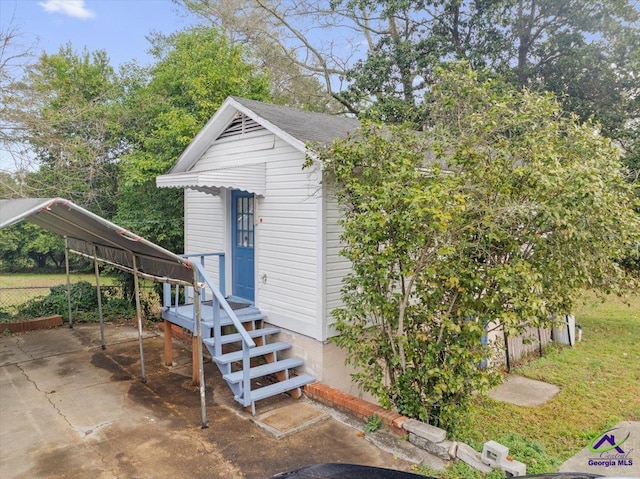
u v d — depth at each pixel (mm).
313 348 6023
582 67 13141
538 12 14297
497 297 4168
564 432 5414
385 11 14695
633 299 12969
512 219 4184
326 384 5949
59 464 4105
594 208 4137
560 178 3936
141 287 10258
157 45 16078
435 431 4391
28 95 9719
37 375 6406
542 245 4285
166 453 4324
